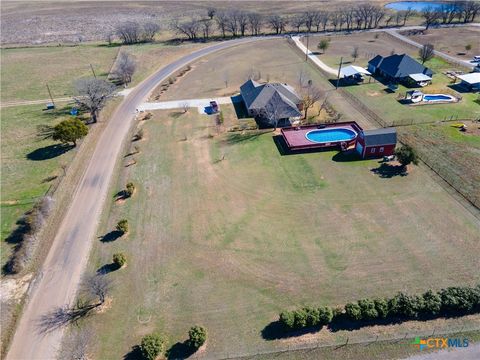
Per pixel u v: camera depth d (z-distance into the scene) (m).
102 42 136.75
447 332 32.75
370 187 51.72
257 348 32.28
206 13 175.00
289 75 95.25
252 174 55.72
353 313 33.34
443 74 90.00
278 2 195.12
